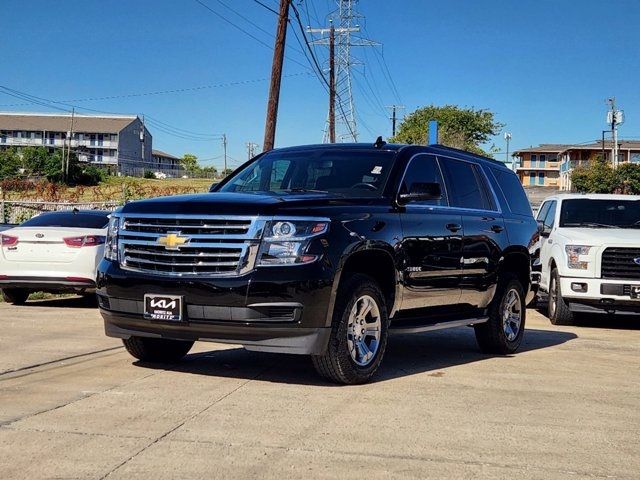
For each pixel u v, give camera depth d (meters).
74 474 3.88
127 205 6.19
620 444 4.63
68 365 6.71
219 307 5.55
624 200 12.18
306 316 5.52
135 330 6.05
